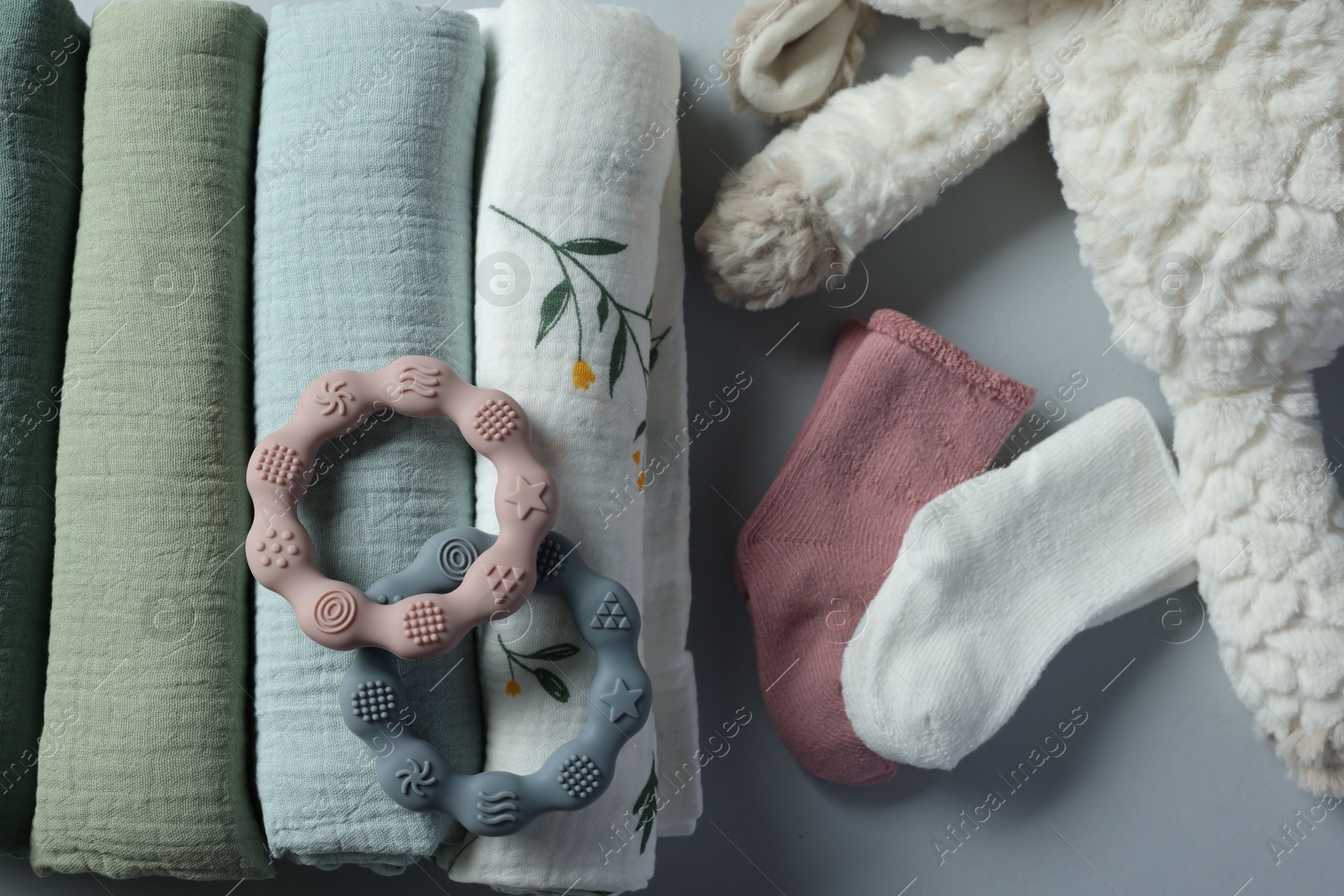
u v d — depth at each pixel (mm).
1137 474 709
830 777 718
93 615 541
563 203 578
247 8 604
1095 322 766
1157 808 759
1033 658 691
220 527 551
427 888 733
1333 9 606
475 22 606
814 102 725
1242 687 697
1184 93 625
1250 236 619
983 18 703
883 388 704
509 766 557
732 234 673
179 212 563
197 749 538
